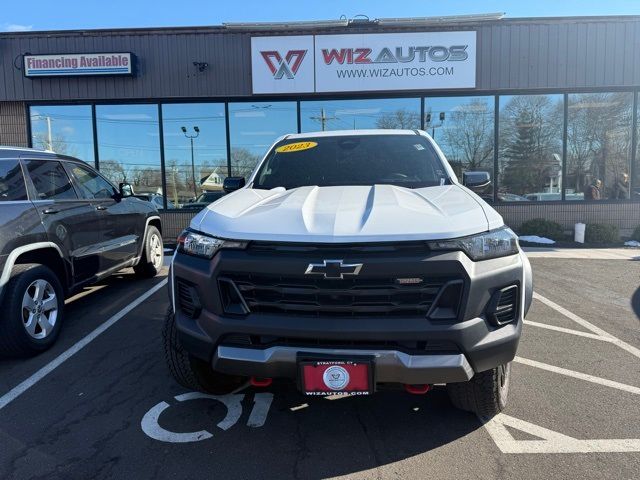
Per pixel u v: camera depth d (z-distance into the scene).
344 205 2.66
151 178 11.20
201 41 10.45
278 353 2.31
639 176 11.09
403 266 2.20
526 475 2.35
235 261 2.34
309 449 2.62
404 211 2.46
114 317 4.96
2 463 2.49
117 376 3.57
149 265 6.54
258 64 10.41
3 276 3.61
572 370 3.62
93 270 4.94
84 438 2.73
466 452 2.56
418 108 10.85
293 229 2.35
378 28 10.29
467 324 2.23
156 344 4.22
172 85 10.59
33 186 4.15
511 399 3.15
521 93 10.83
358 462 2.49
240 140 11.01
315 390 2.30
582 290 6.09
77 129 11.07
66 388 3.37
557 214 11.09
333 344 2.29
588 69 10.48
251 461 2.51
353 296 2.26
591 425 2.81
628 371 3.59
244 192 3.35
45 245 4.05
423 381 2.26
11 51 10.59
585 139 11.02
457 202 2.71
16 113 10.91
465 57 10.33
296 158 3.91
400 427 2.83
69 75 10.43
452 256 2.22
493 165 11.04
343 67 10.39
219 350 2.40
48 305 4.07
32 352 3.87
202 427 2.85
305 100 10.84
